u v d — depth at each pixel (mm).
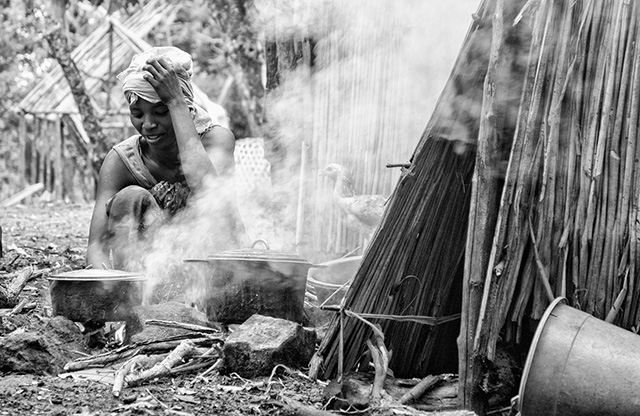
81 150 16844
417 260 3488
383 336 3373
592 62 3113
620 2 3078
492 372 3162
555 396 2857
